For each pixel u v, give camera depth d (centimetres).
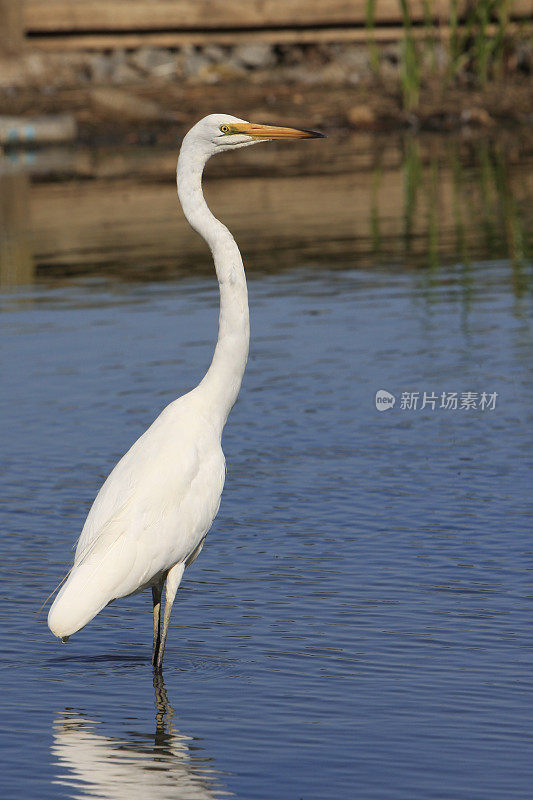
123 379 1443
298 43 3997
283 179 2961
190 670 811
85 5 3900
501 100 3738
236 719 740
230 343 923
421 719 732
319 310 1742
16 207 2673
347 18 3934
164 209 2598
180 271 2025
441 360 1486
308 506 1072
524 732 714
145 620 908
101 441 1246
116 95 3594
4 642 854
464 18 3916
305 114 3644
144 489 822
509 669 789
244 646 838
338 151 3394
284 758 693
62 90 3794
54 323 1712
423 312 1716
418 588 909
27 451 1223
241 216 2477
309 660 813
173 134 3512
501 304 1741
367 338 1592
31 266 2086
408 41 3588
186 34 3972
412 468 1157
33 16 3903
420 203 2577
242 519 1050
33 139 3497
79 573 780
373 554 970
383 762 685
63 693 782
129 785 668
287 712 746
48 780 673
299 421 1299
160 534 815
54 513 1070
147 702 768
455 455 1188
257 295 1844
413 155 3244
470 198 2608
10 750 708
